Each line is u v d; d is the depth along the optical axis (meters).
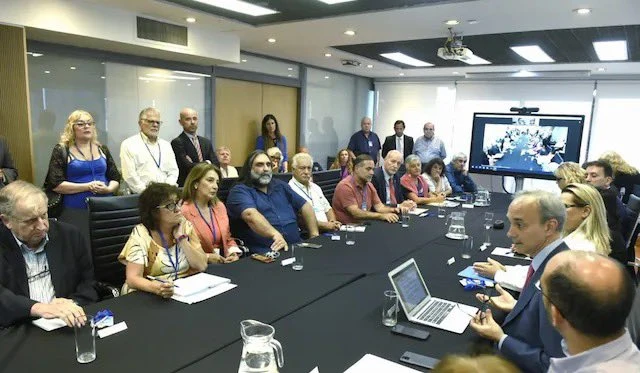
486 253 2.61
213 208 2.76
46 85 4.02
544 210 1.53
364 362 1.28
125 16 3.94
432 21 3.95
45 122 4.05
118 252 2.33
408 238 2.96
